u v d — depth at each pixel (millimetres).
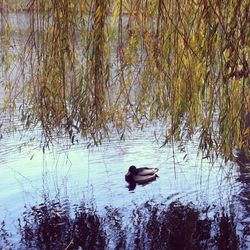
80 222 8562
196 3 4355
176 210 9016
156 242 7992
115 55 4969
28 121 5555
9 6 5367
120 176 10320
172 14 4426
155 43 4613
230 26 3986
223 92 4309
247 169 9523
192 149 10562
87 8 4844
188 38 4367
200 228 8422
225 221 8531
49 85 5188
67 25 4938
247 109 4406
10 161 10422
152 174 10164
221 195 9438
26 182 9906
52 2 4957
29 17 5176
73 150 10938
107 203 9320
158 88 4934
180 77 4578
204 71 4434
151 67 4891
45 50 5125
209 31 4113
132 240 8070
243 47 3982
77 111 5059
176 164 10492
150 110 5137
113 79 5074
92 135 5090
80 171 10438
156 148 11172
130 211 9031
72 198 9398
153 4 4633
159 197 9531
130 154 11039
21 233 8141
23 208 9000
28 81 5535
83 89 5008
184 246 7957
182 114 4609
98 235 8180
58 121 5223
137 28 4801
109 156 11000
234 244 7906
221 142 4461
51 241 8000
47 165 10352
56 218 8703
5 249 7660
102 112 5039
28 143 9742
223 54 4168
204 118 4516
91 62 4875
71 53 5031
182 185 9781
